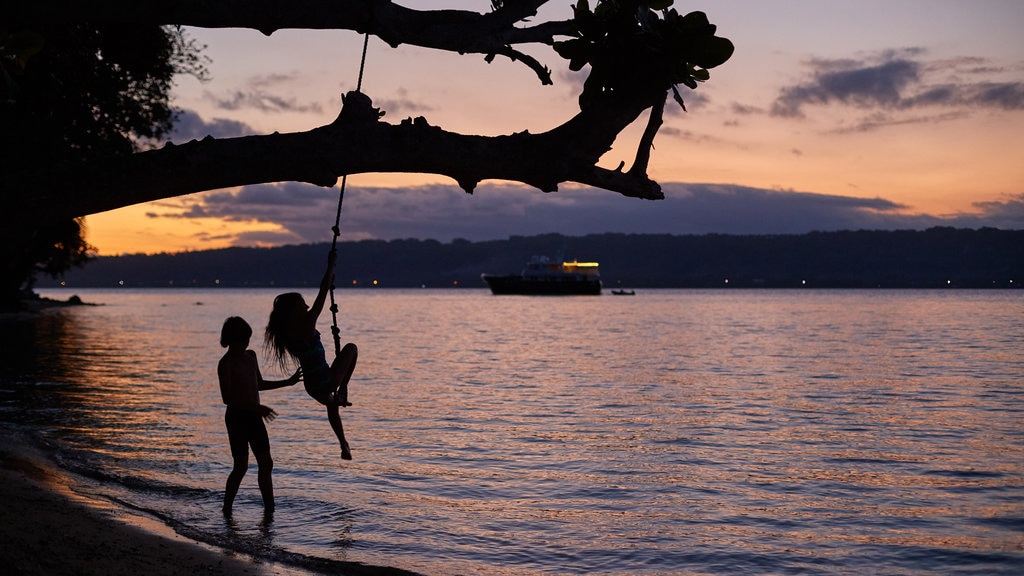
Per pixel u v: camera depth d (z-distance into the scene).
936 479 11.75
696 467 12.46
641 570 7.42
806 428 16.89
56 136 21.70
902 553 8.10
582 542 8.25
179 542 6.88
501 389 24.58
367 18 3.69
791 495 10.60
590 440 14.98
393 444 14.03
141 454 11.98
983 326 72.69
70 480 9.40
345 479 10.82
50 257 55.62
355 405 20.02
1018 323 78.62
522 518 9.14
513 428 16.39
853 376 29.44
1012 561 7.87
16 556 5.47
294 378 8.54
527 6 3.99
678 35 3.91
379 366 33.72
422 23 3.82
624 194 4.09
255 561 6.62
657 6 4.15
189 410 17.33
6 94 4.18
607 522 9.06
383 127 3.62
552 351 43.34
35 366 27.53
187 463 11.37
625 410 19.66
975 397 23.03
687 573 7.38
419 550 7.73
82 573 5.38
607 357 39.06
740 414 19.08
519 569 7.31
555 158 3.83
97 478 9.84
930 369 32.38
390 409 19.30
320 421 16.59
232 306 143.38
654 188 4.09
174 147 3.48
